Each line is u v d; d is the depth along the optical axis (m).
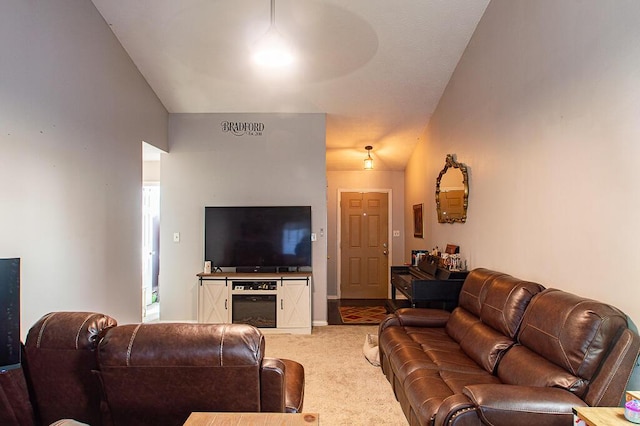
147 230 5.91
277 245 4.68
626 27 1.71
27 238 2.40
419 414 1.89
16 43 2.30
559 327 1.79
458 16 3.33
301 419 1.33
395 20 3.36
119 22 3.35
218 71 4.02
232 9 3.22
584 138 2.01
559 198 2.23
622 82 1.74
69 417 1.65
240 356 1.41
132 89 3.84
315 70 4.01
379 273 6.68
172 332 1.45
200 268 4.79
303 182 4.80
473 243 3.55
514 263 2.77
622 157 1.75
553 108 2.29
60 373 1.60
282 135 4.82
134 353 1.40
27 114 2.39
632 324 1.69
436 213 4.71
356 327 4.73
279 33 3.38
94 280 3.12
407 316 3.24
